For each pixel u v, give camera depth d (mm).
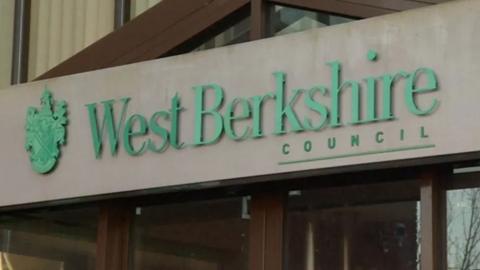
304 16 11102
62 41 13117
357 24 9961
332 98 9969
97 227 11766
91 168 11375
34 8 13398
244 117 10453
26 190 11836
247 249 10836
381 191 10188
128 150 11133
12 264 12352
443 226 9812
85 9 13055
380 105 9711
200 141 10680
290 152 10141
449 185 9852
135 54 11984
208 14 11586
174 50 11836
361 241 10211
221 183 10555
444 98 9406
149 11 11977
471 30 9359
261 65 10453
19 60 13305
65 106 11656
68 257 11938
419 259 9852
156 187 10906
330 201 10453
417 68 9570
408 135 9516
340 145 9859
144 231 11555
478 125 9203
